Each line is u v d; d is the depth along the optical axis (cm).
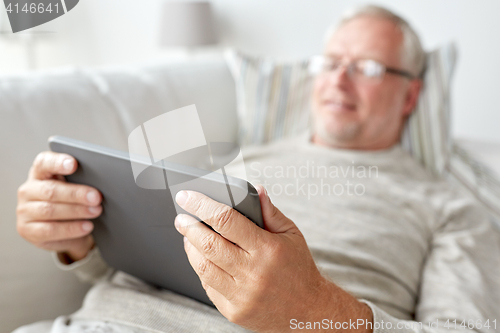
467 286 75
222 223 42
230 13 212
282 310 46
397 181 99
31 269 76
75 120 86
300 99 124
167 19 204
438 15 165
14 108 78
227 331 57
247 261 43
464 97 169
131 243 59
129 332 59
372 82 107
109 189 54
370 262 76
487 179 111
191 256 47
